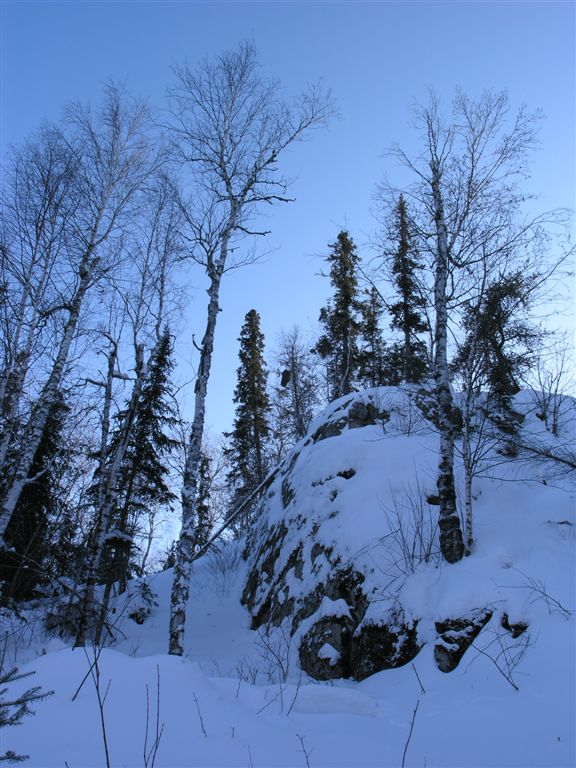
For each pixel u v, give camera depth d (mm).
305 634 9281
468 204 9922
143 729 3824
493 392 11734
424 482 10578
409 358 16062
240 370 27453
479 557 8055
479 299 9492
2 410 12477
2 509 9883
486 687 5738
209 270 11055
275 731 4312
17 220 12859
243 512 23609
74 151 13430
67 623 12781
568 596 6570
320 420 16516
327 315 25281
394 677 7098
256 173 11750
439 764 4160
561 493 9406
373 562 9156
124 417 16375
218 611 14656
